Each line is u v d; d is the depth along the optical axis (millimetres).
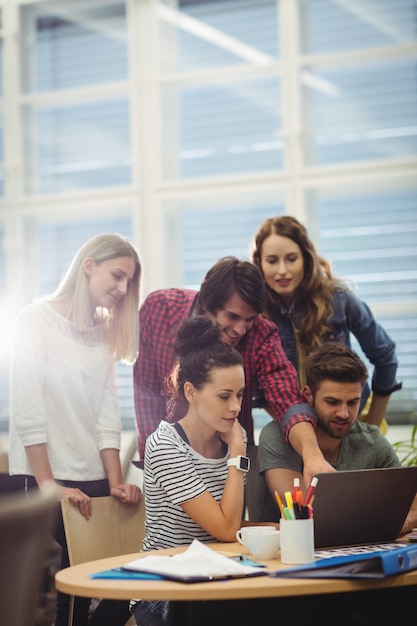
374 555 1715
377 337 3102
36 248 4969
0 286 4949
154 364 2820
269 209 4652
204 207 4738
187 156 4785
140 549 2479
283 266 2857
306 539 1782
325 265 3061
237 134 4711
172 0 4852
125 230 4859
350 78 4562
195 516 2100
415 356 4355
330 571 1634
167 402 2430
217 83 4738
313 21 4641
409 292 4418
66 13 5000
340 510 1914
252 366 2695
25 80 5016
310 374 2424
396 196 4465
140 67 4805
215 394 2172
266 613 1742
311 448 2312
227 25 4766
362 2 4574
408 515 2189
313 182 4512
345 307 2988
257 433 4512
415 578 1642
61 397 2674
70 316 2746
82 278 2746
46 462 2600
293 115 4559
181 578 1587
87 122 4953
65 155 4973
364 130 4531
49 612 3779
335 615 1804
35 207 4922
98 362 2770
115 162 4895
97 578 1666
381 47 4488
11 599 1325
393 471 1962
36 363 2643
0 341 4848
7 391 4820
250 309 2496
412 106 4477
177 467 2133
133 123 4789
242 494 2141
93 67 4961
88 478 2695
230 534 2084
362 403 3084
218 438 2271
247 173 4645
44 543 1418
